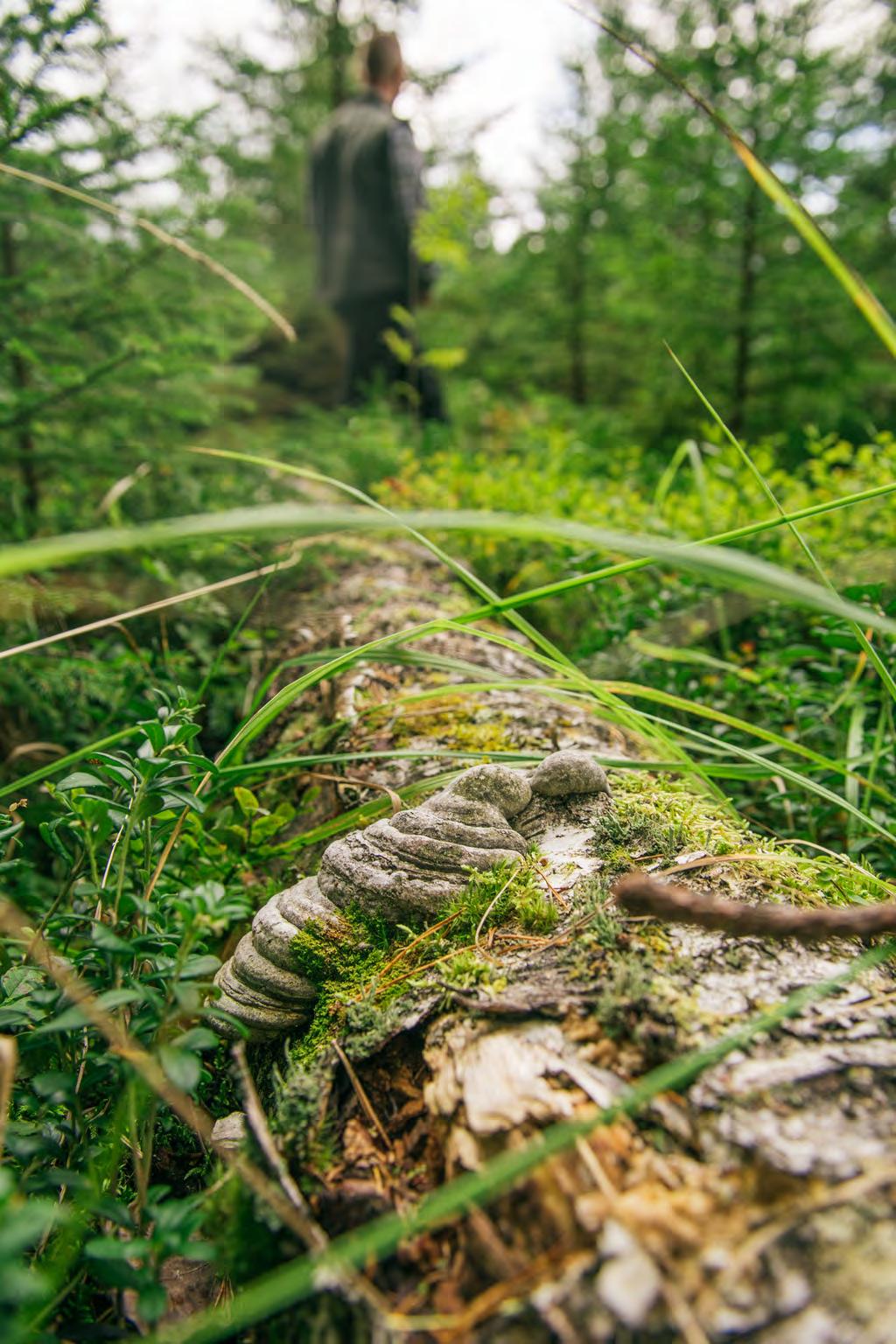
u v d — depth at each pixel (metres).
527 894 1.40
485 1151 1.00
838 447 3.38
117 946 1.12
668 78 1.21
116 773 1.33
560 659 1.73
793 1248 0.84
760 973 1.20
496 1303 0.87
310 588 3.28
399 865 1.45
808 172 5.17
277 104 7.27
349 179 5.47
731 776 1.83
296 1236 1.05
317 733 2.15
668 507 3.42
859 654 2.18
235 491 3.27
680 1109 0.99
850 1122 0.97
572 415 5.79
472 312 7.73
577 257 7.01
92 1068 1.21
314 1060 1.25
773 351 5.46
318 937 1.41
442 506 3.62
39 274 2.63
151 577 2.94
